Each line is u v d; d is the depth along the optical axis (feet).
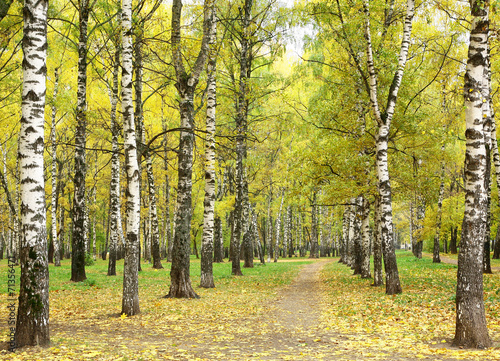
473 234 20.67
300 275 75.31
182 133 41.22
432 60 51.16
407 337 22.67
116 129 64.13
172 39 38.14
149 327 26.03
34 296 19.12
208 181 49.44
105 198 117.39
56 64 69.82
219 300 39.32
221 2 61.26
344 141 49.90
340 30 45.44
